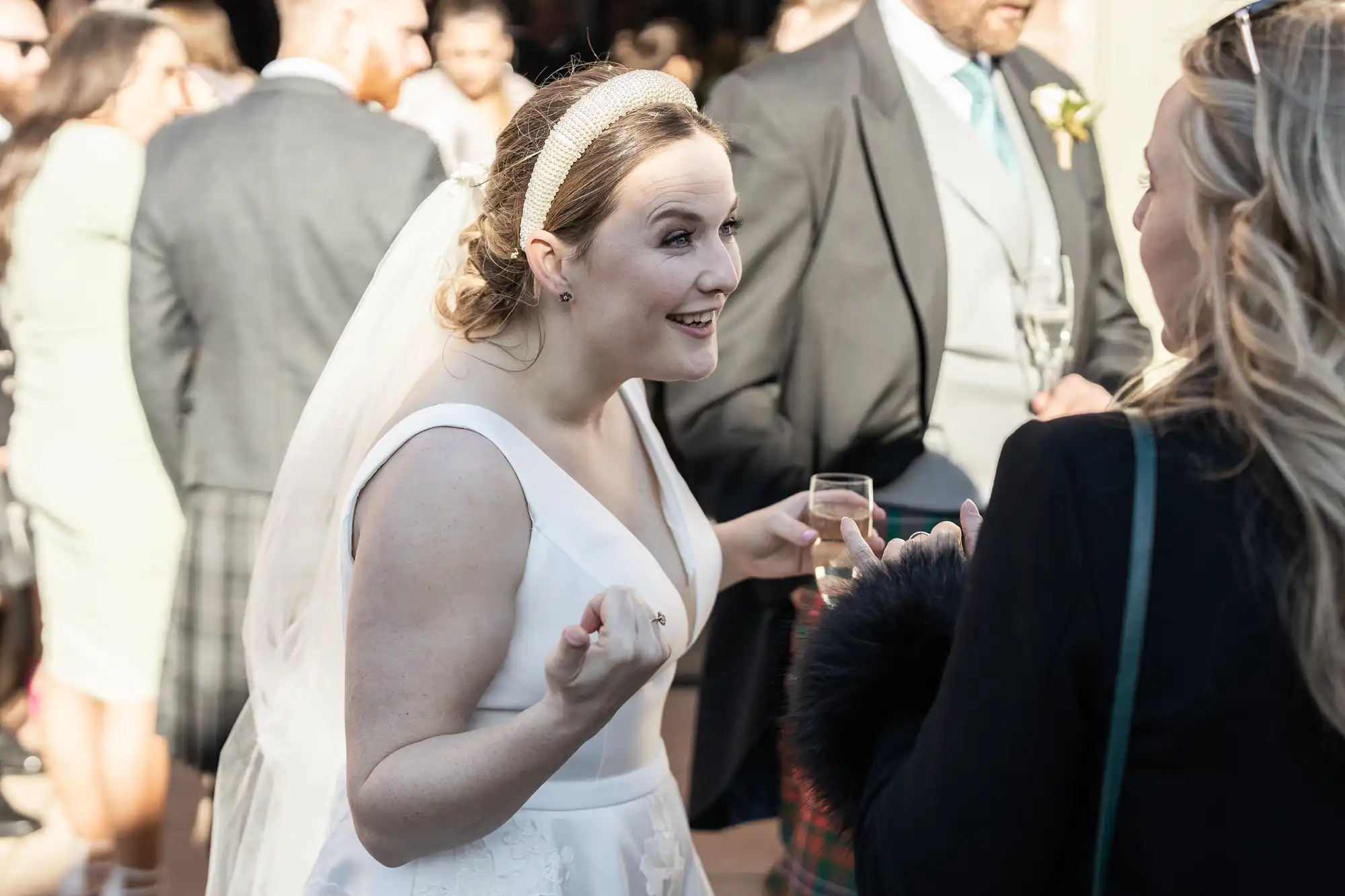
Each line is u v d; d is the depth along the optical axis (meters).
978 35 2.85
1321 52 1.02
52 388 3.24
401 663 1.41
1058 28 3.87
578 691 1.33
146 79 3.23
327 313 2.92
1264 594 1.00
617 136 1.50
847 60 2.88
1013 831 1.02
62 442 3.23
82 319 3.21
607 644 1.31
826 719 1.25
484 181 1.76
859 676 1.24
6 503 3.73
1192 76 1.08
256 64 5.72
